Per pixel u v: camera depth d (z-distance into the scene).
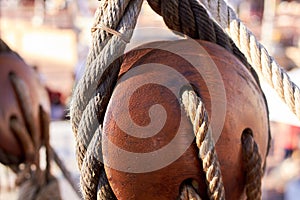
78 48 8.30
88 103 0.80
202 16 0.90
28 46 9.70
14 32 9.82
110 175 0.77
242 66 0.87
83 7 8.38
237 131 0.79
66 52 9.33
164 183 0.75
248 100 0.82
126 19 0.81
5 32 9.86
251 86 0.85
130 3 0.82
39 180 1.56
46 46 9.55
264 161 0.88
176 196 0.75
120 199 0.77
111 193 0.78
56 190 1.59
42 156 1.88
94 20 0.83
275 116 2.28
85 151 0.79
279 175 5.05
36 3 9.77
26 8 9.99
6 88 1.47
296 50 7.22
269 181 4.94
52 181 1.60
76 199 2.72
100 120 0.79
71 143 4.12
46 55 9.46
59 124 5.01
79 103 0.80
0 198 1.81
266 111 0.90
